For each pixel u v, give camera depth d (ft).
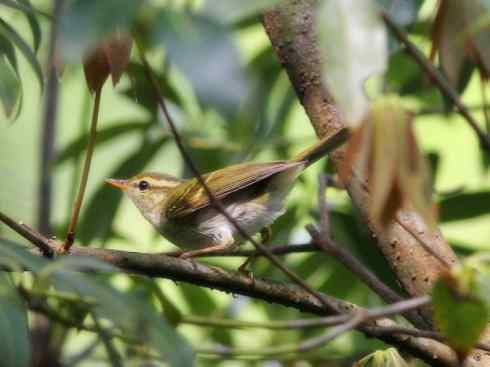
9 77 21.12
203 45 13.91
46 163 36.11
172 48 13.92
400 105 16.25
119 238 40.11
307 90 29.86
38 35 23.58
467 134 45.03
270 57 39.22
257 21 36.11
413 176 16.03
